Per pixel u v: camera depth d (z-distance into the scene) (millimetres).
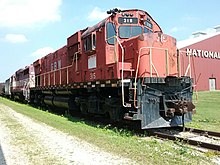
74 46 14984
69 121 13742
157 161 6113
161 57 10664
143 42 10281
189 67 11398
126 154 6719
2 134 9953
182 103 9758
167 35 11023
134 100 9570
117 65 10312
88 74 13094
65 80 16797
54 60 19734
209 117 13867
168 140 8898
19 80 34281
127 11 11672
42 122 13070
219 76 37469
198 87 34750
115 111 10969
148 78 9719
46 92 21141
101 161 6184
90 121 13883
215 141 8797
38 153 7086
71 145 7863
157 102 10055
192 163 6074
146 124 9711
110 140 8430
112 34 11406
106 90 12062
